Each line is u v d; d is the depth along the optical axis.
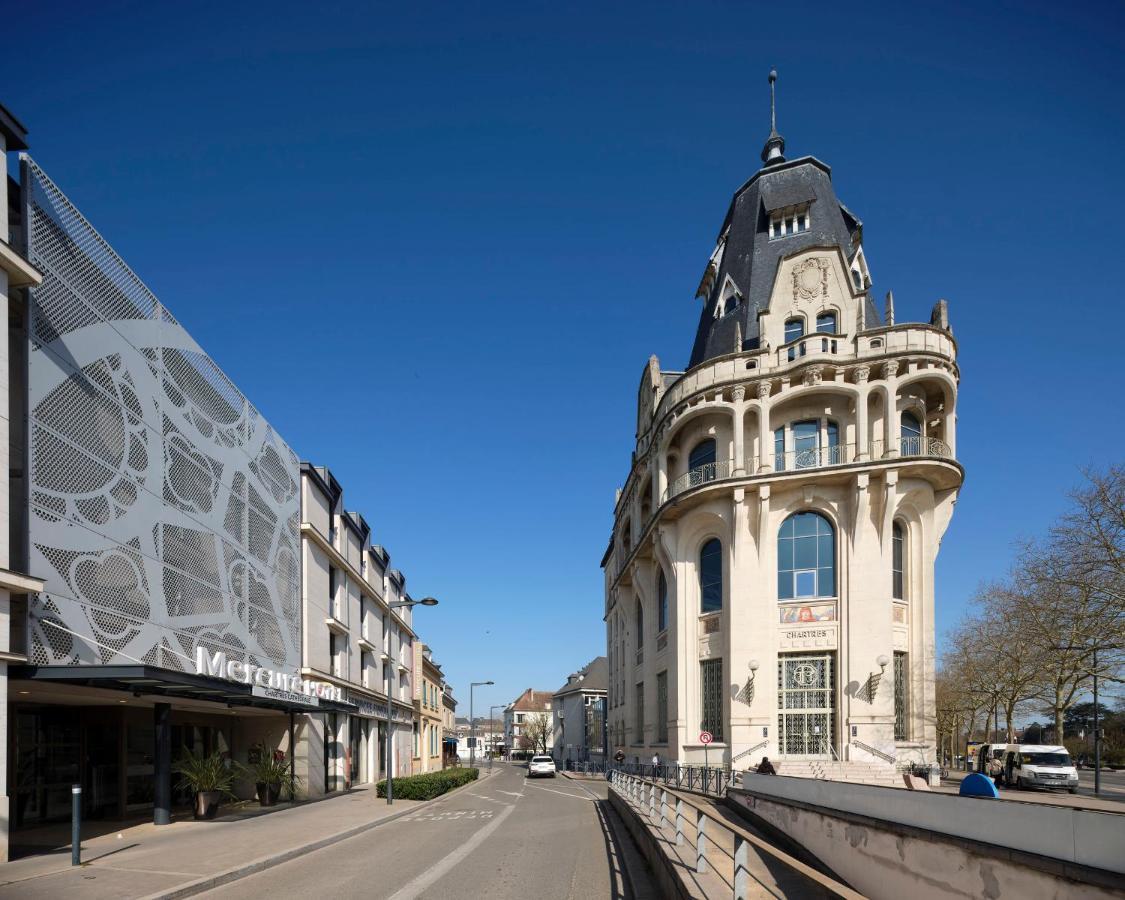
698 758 31.48
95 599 14.30
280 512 25.56
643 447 42.34
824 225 36.09
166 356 17.80
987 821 6.57
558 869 11.72
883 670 27.83
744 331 35.47
